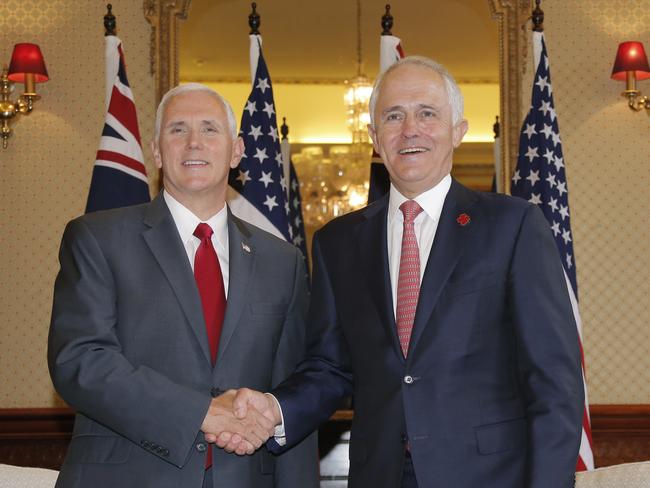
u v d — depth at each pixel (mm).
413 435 2236
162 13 5148
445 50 5219
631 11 5219
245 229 2762
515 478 2186
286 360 2719
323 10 5297
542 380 2213
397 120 2482
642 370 5043
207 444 2414
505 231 2359
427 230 2477
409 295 2393
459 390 2254
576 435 2160
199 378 2445
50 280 5086
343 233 2625
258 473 2568
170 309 2473
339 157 5227
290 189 5199
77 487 2357
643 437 4953
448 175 2549
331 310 2611
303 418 2518
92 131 5148
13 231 5102
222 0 5219
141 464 2363
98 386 2318
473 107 5133
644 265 5094
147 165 5094
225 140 2662
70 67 5184
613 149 5148
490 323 2307
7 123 5109
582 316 5066
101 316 2434
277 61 5285
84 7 5211
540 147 4391
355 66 5270
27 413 4941
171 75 5129
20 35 5199
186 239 2631
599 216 5121
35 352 5047
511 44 5117
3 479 2922
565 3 5219
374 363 2377
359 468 2363
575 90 5184
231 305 2557
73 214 5113
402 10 5270
